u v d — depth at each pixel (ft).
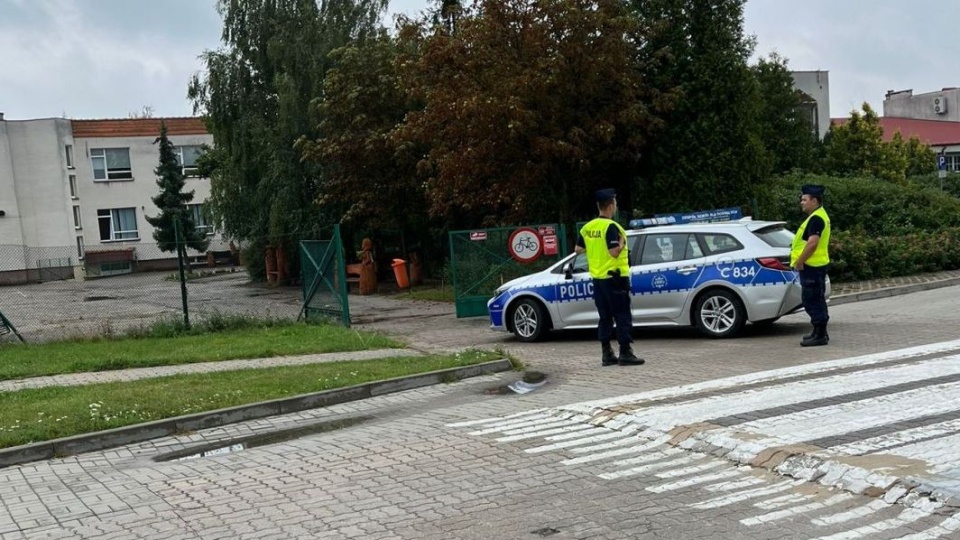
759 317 40.01
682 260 41.75
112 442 28.22
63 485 23.18
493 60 62.34
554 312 45.39
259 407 31.50
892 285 58.59
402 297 80.69
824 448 20.22
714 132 64.90
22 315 59.36
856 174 114.11
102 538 18.12
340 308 56.03
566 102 62.69
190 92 105.70
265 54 103.91
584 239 36.11
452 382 36.17
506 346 45.44
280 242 101.40
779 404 25.18
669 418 24.49
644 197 68.03
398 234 100.83
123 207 175.52
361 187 90.17
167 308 60.70
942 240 67.41
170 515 19.44
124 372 40.73
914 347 33.58
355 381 34.58
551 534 16.55
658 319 42.16
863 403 24.48
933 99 233.14
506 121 60.85
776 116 114.32
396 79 81.76
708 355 36.47
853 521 16.31
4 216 162.09
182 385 35.27
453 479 20.76
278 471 22.85
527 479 20.36
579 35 61.21
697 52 65.16
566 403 29.01
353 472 22.13
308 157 90.48
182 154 180.65
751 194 66.08
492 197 68.95
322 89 96.89
